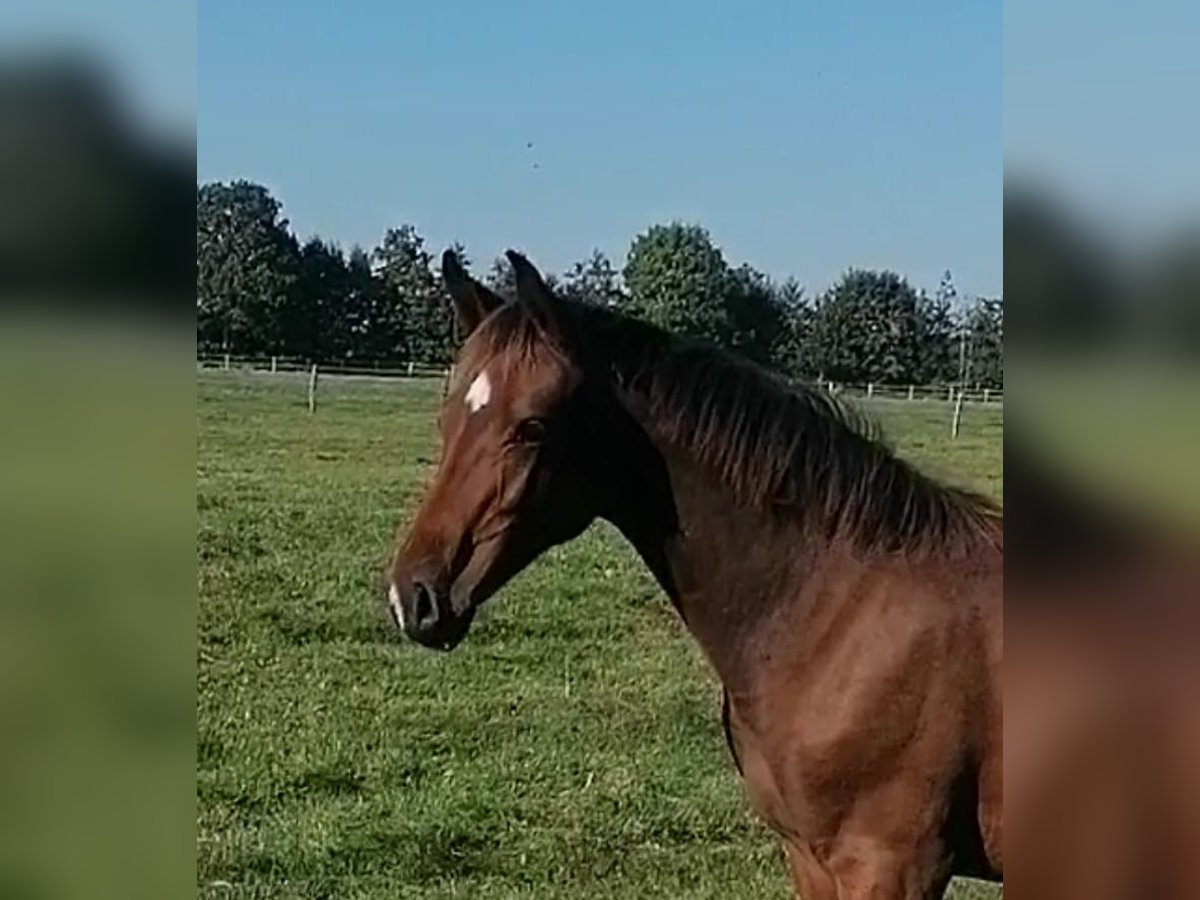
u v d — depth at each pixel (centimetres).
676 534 290
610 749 642
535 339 277
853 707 277
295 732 648
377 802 560
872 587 281
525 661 804
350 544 1102
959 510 288
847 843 283
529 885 480
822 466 286
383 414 2073
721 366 290
